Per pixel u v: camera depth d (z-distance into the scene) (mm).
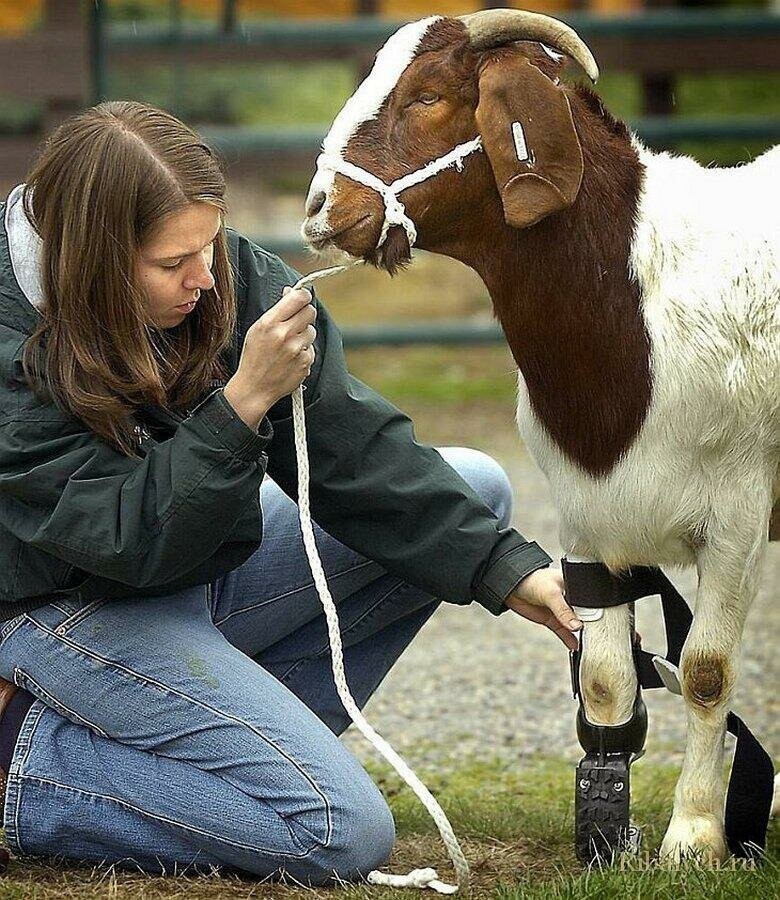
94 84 11930
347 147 3467
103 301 3297
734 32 12773
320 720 3721
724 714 3719
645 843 3879
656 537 3652
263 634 3996
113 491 3305
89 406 3305
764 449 3594
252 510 3596
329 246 3477
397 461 3715
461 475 4051
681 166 3729
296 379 3285
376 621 4035
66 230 3270
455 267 14945
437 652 6457
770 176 3723
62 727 3615
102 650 3520
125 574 3342
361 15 14062
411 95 3480
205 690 3492
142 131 3312
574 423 3625
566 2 17016
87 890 3488
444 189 3498
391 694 5867
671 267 3572
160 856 3590
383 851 3570
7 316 3410
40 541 3334
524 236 3555
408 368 12812
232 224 13812
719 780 3762
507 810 4301
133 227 3256
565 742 5266
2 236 3445
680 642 3861
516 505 8820
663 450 3568
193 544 3314
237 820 3457
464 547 3680
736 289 3541
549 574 3670
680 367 3523
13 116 14102
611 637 3729
